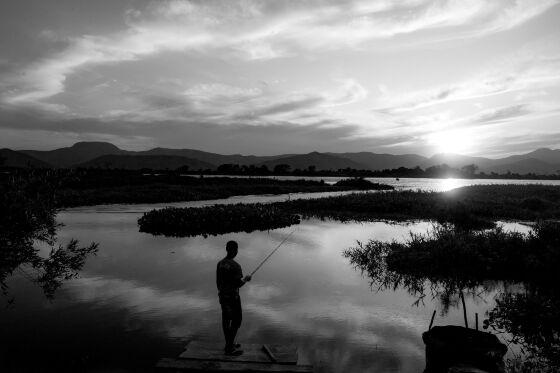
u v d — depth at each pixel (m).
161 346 7.37
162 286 11.27
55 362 6.72
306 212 33.25
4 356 6.93
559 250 12.51
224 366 6.35
